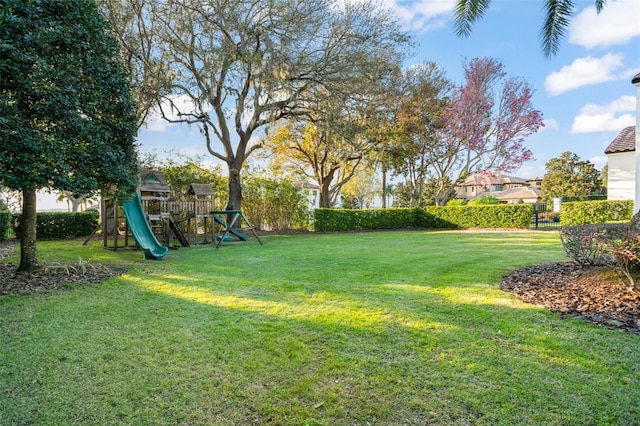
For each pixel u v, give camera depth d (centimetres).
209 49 1071
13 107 405
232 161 1351
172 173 1376
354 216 1569
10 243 960
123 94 548
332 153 1705
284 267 602
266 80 1100
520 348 259
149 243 782
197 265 630
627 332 282
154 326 313
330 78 1196
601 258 427
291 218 1561
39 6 427
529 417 182
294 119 1376
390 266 594
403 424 179
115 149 544
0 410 190
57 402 198
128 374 229
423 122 1694
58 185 453
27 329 305
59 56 448
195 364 243
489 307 353
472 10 503
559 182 3266
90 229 1166
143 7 1050
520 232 1313
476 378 219
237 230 1169
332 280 489
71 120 461
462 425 177
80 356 254
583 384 211
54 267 554
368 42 1224
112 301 392
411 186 2052
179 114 1227
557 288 404
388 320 319
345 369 233
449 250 805
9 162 399
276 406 195
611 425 175
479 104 1630
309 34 1130
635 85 877
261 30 1095
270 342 276
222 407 195
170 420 184
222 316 338
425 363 239
